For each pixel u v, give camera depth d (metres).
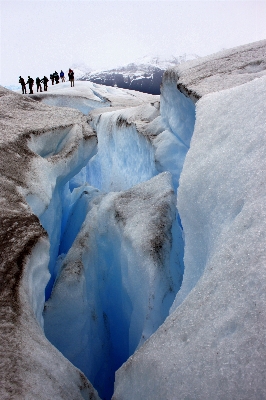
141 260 2.61
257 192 1.43
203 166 2.00
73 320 2.73
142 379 1.37
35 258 1.87
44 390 1.21
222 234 1.51
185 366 1.16
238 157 1.74
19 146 3.06
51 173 3.09
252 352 0.99
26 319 1.47
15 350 1.28
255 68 3.27
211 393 1.02
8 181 2.50
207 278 1.39
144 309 2.48
